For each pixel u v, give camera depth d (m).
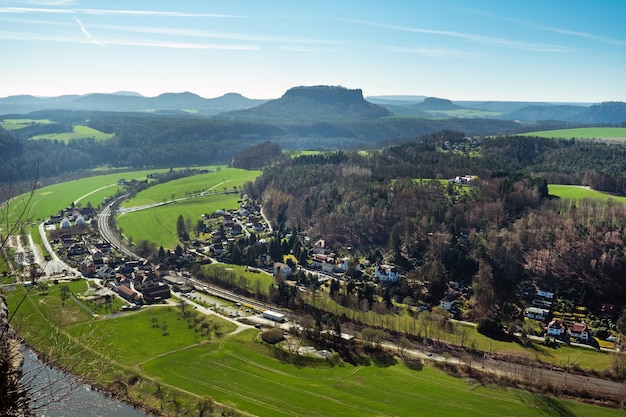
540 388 125.81
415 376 132.75
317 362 139.75
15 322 32.91
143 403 113.19
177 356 137.62
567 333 156.38
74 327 148.50
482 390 125.44
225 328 160.25
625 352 141.50
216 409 112.50
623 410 116.50
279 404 116.56
